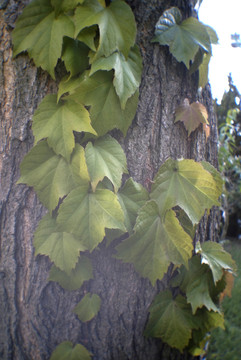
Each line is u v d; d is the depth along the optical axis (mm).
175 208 451
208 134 499
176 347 459
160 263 417
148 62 429
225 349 839
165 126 447
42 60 383
